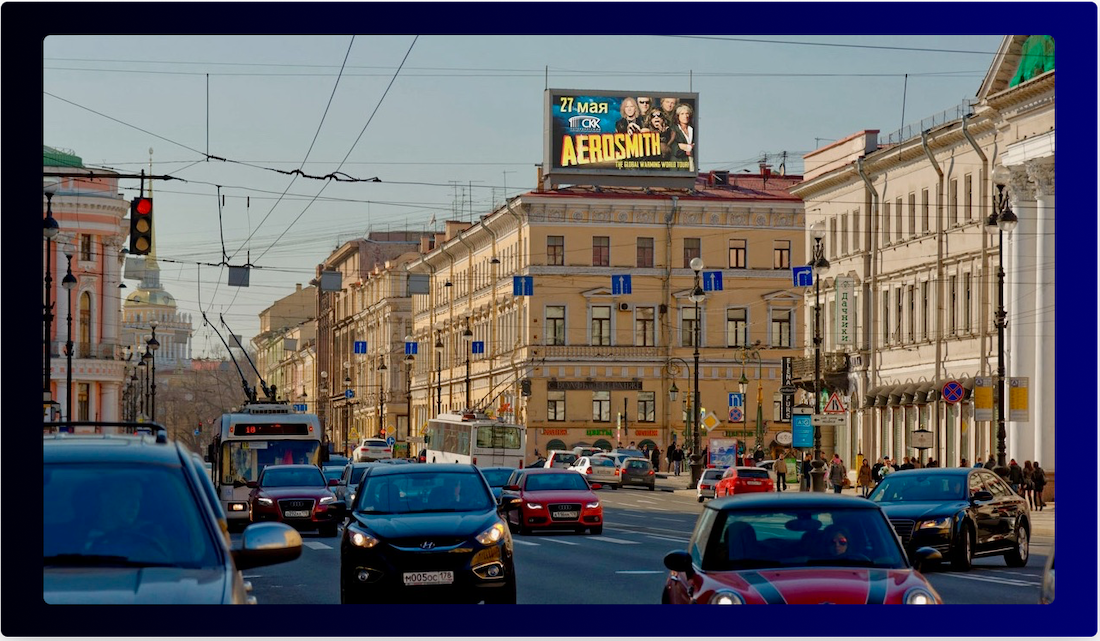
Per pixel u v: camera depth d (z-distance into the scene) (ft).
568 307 290.97
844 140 221.25
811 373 223.51
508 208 295.07
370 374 433.07
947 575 73.41
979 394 135.33
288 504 112.78
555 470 121.80
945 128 185.47
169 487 27.55
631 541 106.22
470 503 58.29
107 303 281.33
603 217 292.61
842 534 36.47
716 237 295.48
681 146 288.51
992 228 174.70
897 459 200.95
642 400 292.81
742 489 176.24
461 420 230.07
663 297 293.43
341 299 492.13
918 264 196.13
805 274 200.95
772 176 314.35
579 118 286.46
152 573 25.14
